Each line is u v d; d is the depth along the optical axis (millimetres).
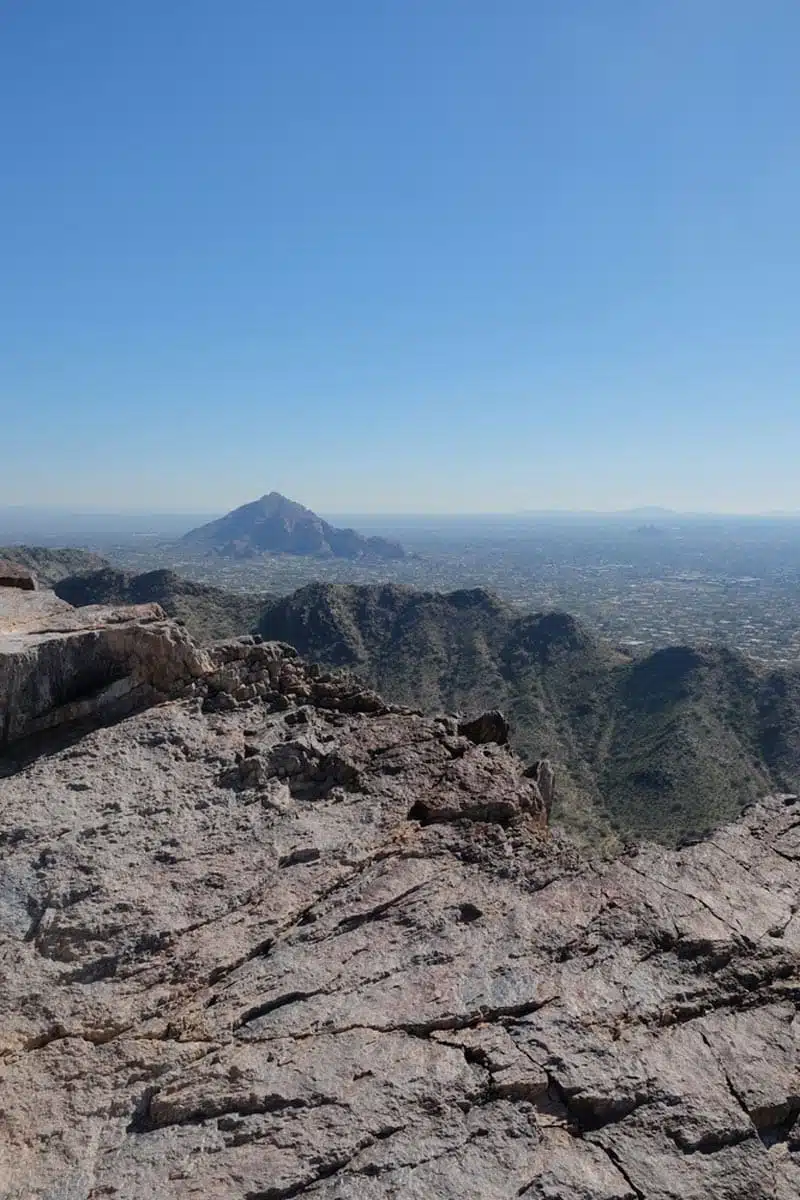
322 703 13594
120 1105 7180
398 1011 7984
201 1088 7230
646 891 9633
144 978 8398
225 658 13781
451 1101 7160
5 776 11188
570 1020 7953
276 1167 6590
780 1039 8031
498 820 11000
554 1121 7121
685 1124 7148
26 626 13828
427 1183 6520
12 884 9273
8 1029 7758
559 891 9609
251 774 11156
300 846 10094
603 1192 6566
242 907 9297
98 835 10008
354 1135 6836
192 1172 6559
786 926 9336
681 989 8391
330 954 8688
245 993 8234
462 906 9344
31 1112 7047
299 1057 7512
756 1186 6793
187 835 10164
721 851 10586
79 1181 6496
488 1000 8125
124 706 12703
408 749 12266
